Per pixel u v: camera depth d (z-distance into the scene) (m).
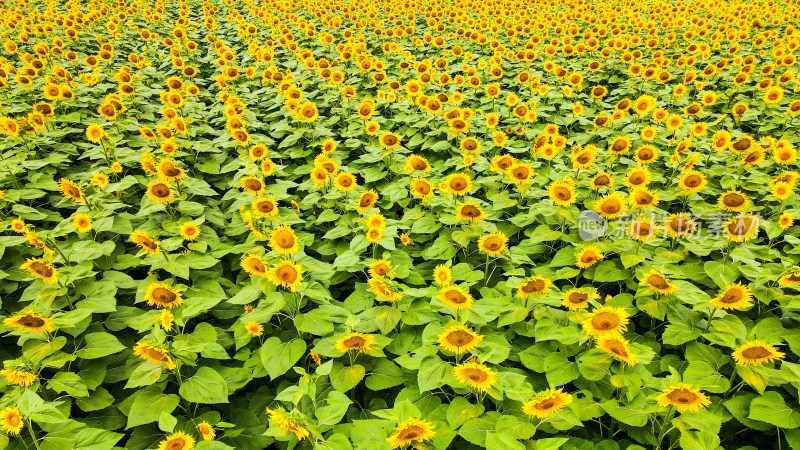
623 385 3.24
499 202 5.57
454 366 3.48
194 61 12.12
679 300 4.12
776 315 4.25
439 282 3.96
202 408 3.66
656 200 4.67
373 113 7.90
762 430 3.23
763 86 8.84
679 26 13.84
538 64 11.90
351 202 5.58
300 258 4.49
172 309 4.05
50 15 13.71
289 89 7.43
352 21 15.47
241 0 20.06
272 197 4.79
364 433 3.08
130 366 3.75
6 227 4.64
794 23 14.51
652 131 6.68
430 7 17.30
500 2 17.50
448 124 7.39
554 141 6.13
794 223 5.66
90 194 5.44
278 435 2.82
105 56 10.02
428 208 6.02
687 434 2.86
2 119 5.67
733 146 6.23
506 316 4.00
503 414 3.24
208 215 5.61
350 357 3.73
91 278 4.24
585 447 3.20
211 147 6.77
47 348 3.43
